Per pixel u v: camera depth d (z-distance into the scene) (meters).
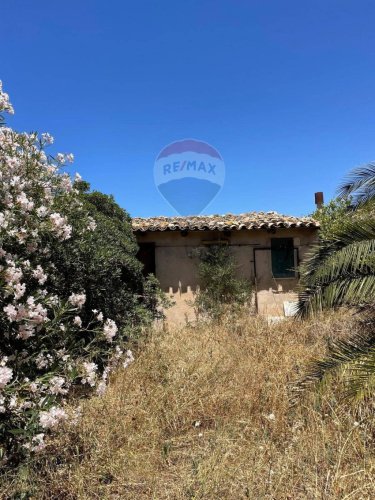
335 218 11.68
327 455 3.02
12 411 2.53
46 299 3.05
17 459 2.74
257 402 4.08
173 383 4.41
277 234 11.06
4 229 2.95
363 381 3.55
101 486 2.88
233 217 12.01
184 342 6.09
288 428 3.61
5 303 2.79
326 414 3.63
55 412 2.57
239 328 7.14
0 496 2.60
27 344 3.02
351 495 2.58
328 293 3.99
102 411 3.70
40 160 3.86
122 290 5.99
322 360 4.03
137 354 5.39
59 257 3.94
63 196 4.07
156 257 10.88
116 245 6.25
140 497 2.84
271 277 10.93
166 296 10.32
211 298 10.35
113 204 8.16
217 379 4.62
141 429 3.62
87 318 4.67
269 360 5.03
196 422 3.87
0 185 3.16
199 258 10.81
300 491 2.77
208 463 3.06
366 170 4.82
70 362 3.07
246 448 3.36
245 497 2.71
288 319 7.09
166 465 3.24
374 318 5.63
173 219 11.84
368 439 3.25
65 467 2.97
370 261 3.78
